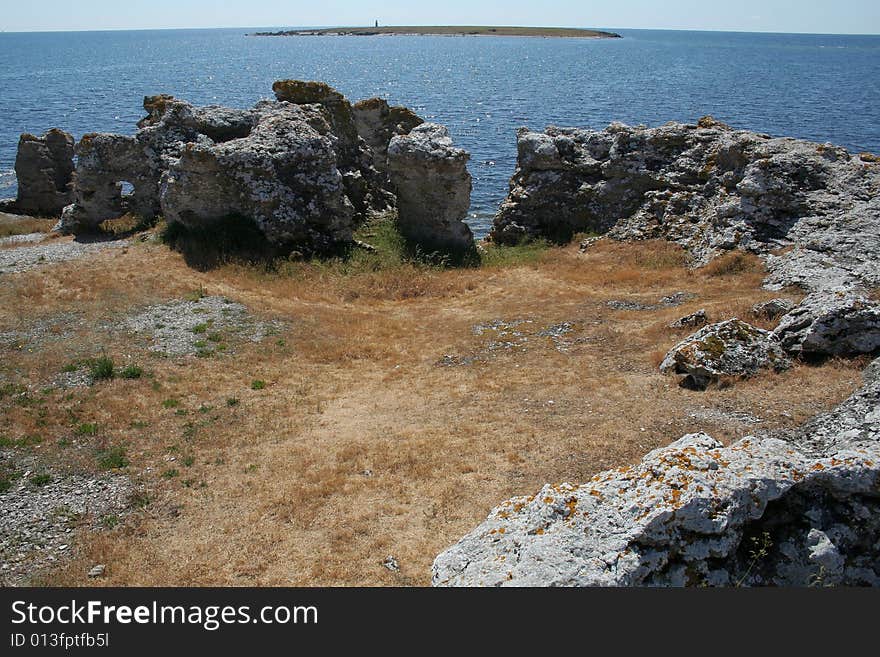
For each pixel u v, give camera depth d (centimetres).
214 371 1538
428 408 1380
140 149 2811
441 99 9919
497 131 6956
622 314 1862
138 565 940
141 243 2427
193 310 1855
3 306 1792
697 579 668
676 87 11506
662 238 2553
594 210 2800
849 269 1895
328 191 2434
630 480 748
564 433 1205
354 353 1686
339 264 2344
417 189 2609
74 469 1159
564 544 677
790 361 1349
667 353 1477
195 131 2852
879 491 702
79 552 973
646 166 2733
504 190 4522
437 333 1825
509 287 2206
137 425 1296
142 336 1675
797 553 704
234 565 929
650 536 670
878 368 1207
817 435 1041
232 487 1112
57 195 3606
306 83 2916
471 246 2677
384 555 933
